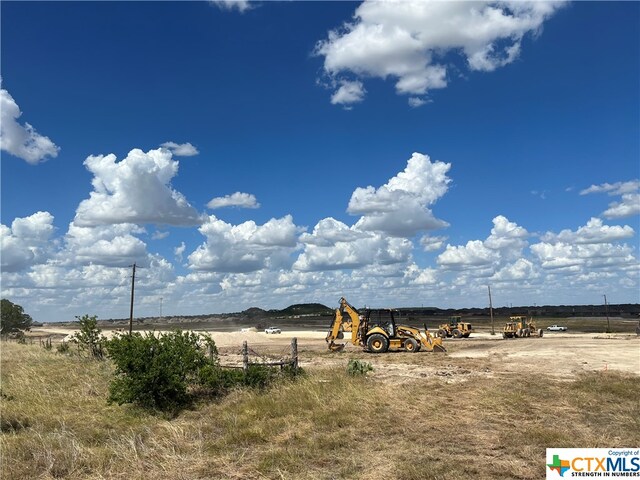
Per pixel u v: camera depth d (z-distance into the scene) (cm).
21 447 868
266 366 1478
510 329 5356
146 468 791
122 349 1268
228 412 1146
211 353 1508
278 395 1268
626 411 1108
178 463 806
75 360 2133
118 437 964
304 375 1504
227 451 867
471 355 2830
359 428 983
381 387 1359
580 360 2378
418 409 1123
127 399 1212
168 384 1238
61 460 808
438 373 1788
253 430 973
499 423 1010
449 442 880
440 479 700
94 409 1241
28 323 7631
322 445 877
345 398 1201
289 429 994
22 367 1933
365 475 730
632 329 8031
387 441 897
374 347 3089
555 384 1480
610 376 1655
